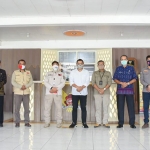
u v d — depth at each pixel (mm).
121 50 9758
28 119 5133
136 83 9195
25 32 8281
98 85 5020
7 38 9203
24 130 4637
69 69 9898
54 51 9875
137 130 4652
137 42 9406
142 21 6254
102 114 5336
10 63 10094
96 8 5695
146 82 4914
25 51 10062
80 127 5035
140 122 5969
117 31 8109
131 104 4949
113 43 9445
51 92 4973
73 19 6320
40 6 5586
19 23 6422
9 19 6441
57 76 5055
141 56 9758
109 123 5605
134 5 5508
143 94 4969
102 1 5250
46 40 9547
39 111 5773
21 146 3291
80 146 3301
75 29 7832
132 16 6277
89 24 6402
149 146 3299
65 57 9984
